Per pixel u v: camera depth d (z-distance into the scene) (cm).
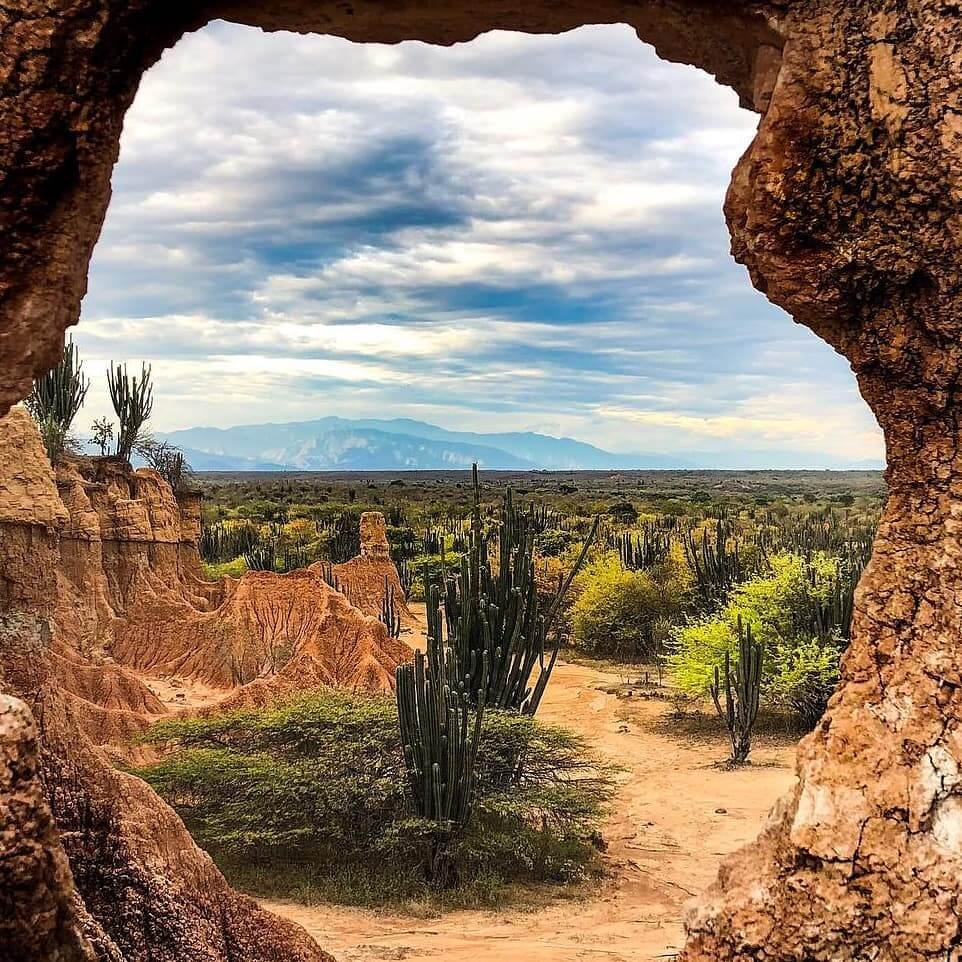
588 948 1174
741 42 619
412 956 1119
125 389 3334
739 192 586
